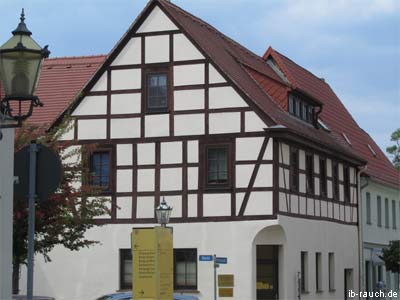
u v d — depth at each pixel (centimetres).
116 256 3117
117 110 3180
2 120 1037
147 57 3164
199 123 3092
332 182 3662
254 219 2986
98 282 3123
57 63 3853
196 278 3025
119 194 3147
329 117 4384
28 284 973
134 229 1288
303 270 3250
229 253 3005
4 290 1296
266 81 3491
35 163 1006
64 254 3166
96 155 3195
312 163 3388
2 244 1298
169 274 1318
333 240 3622
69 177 1845
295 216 3141
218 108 3075
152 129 3141
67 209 1764
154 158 3128
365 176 4188
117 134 3172
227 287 2939
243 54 3769
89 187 1911
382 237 4547
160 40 3153
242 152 3033
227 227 3016
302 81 4319
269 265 3036
